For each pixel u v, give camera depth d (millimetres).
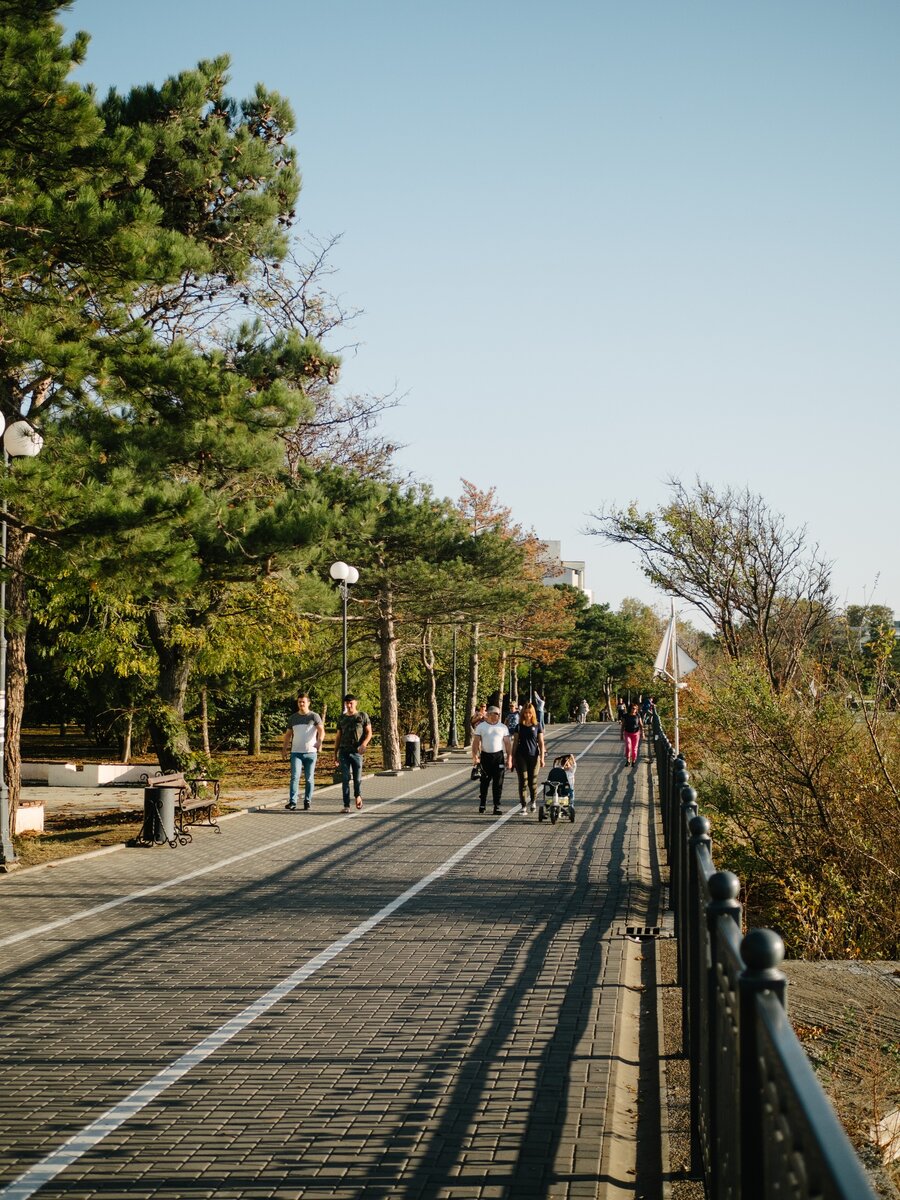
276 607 23797
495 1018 7613
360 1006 7984
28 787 31156
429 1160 5246
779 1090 2488
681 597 29391
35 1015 7934
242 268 19094
